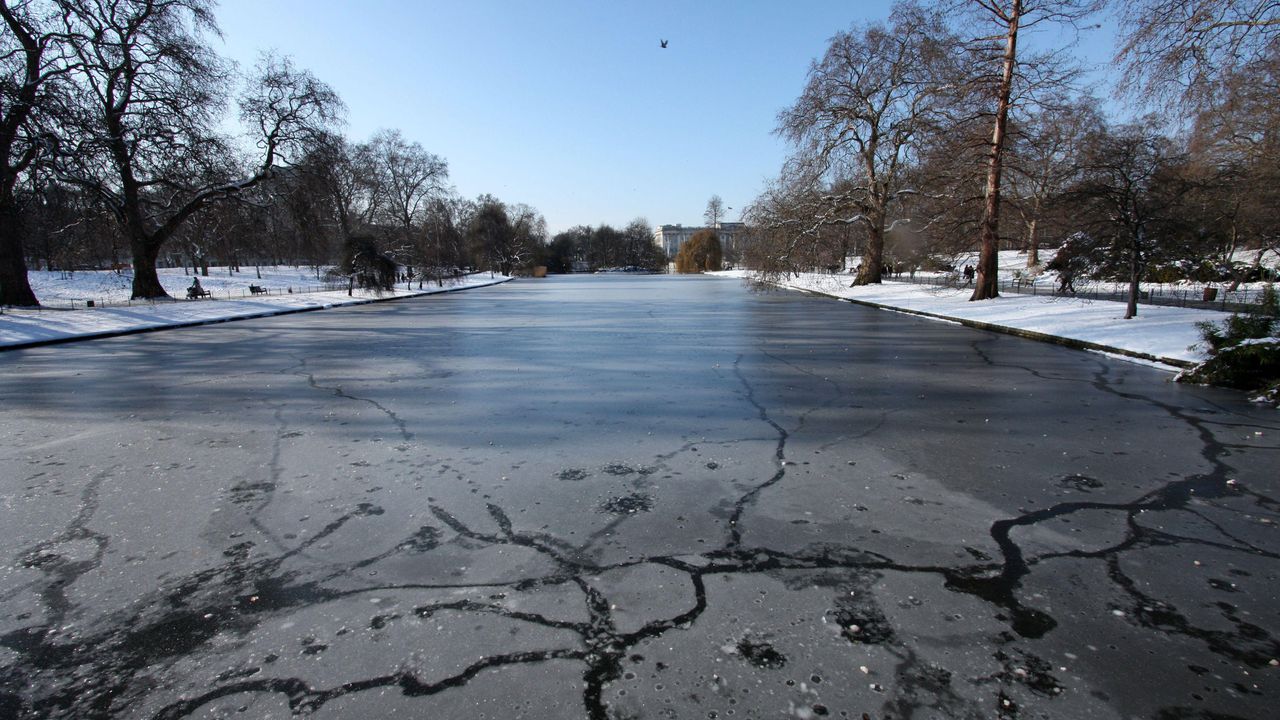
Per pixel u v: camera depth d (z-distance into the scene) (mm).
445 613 2604
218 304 23156
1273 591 2742
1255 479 4172
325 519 3582
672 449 4926
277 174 26062
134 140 20922
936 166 21234
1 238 20125
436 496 3932
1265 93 13828
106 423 5945
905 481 4156
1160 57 10438
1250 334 7547
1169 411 6199
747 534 3342
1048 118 18453
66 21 19859
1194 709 2014
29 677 2227
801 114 27078
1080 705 2039
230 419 6070
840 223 28734
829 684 2150
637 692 2113
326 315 20578
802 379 8070
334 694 2115
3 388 7898
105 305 21875
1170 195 13023
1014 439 5195
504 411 6312
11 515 3676
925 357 10055
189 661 2312
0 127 17453
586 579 2869
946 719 1978
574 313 20234
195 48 22125
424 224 53875
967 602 2662
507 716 2000
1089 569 2947
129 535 3387
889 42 25641
